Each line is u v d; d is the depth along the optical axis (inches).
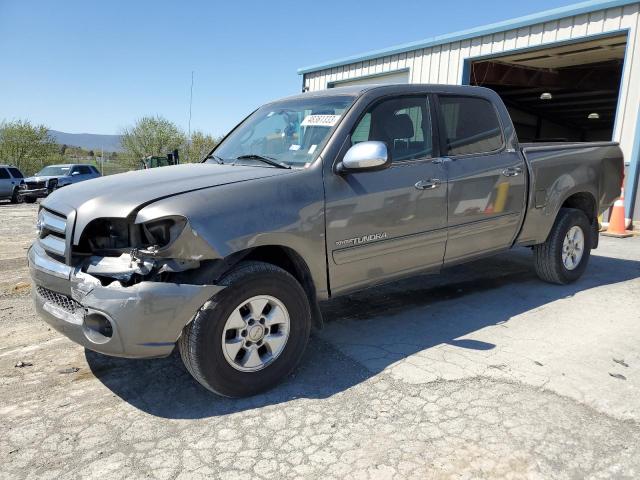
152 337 111.3
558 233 209.9
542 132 1040.2
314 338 162.6
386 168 144.4
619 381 132.7
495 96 191.6
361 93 153.6
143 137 1841.8
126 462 100.7
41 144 1662.2
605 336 163.5
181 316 112.7
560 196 205.6
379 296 206.1
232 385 121.2
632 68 394.0
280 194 127.9
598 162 223.3
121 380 135.5
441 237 165.9
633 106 395.2
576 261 221.3
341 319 180.2
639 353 150.5
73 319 117.4
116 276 112.3
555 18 438.0
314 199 133.1
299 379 134.8
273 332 129.2
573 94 818.8
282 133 159.9
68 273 117.8
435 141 166.2
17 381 135.1
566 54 534.6
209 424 114.0
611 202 236.5
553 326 172.1
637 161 393.7
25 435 110.1
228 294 117.1
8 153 1625.2
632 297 204.5
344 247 140.9
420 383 131.6
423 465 98.8
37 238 139.3
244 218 120.0
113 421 115.7
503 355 148.6
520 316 181.9
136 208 112.8
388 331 168.2
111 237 117.2
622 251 300.5
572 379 133.6
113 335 110.5
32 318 185.3
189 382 134.2
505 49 484.7
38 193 873.5
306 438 108.2
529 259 267.9
